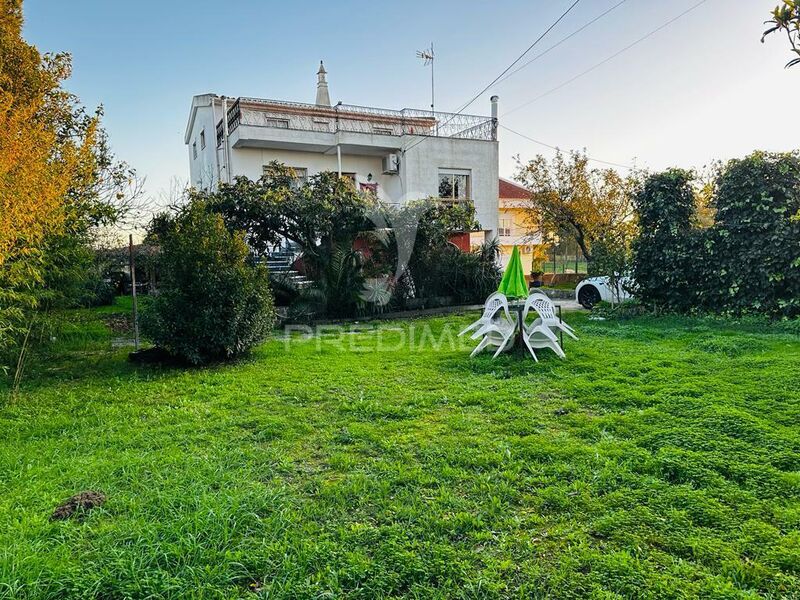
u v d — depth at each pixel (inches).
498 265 548.4
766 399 166.7
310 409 178.5
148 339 259.3
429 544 90.0
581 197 673.6
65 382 225.9
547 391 193.0
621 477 115.3
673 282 393.4
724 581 78.2
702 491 107.0
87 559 86.8
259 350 298.0
